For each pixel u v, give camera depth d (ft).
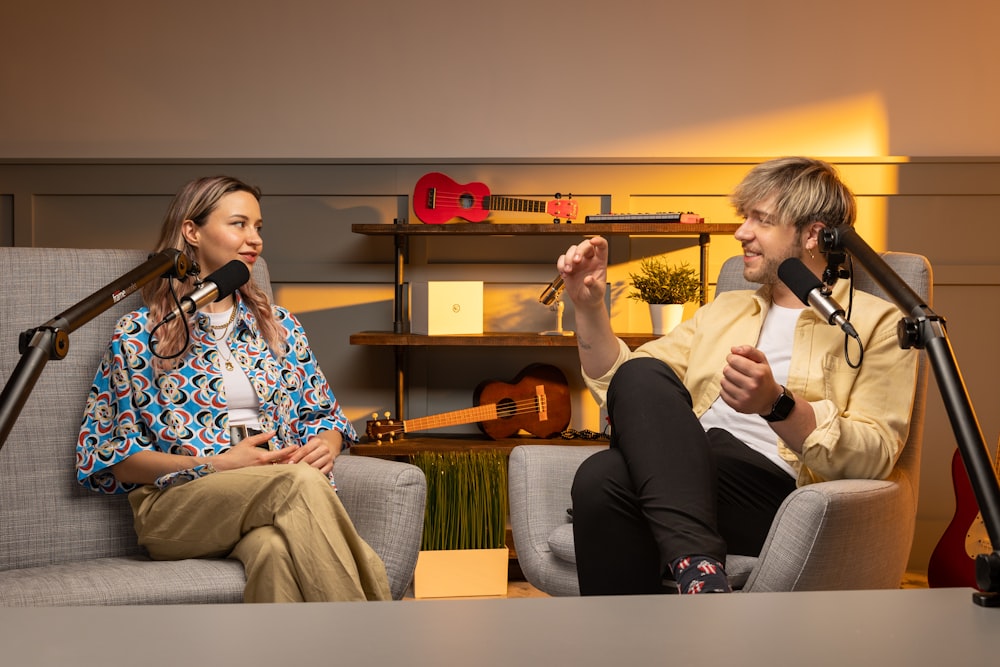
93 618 1.84
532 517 6.00
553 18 10.43
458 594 8.63
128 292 3.64
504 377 10.49
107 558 5.52
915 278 5.86
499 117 10.46
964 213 10.18
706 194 10.28
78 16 10.49
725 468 5.41
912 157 10.12
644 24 10.41
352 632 1.75
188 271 4.12
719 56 10.39
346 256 10.48
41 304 5.71
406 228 9.75
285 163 10.39
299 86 10.50
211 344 5.86
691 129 10.43
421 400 10.53
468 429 10.38
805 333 5.71
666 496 4.48
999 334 10.18
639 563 4.83
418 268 10.52
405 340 9.63
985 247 10.18
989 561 1.97
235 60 10.50
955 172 10.13
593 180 10.33
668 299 9.81
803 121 10.37
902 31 10.29
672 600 2.00
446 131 10.49
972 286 10.18
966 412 2.51
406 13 10.46
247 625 1.79
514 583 9.44
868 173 10.18
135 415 5.52
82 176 10.42
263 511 5.00
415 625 1.80
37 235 10.50
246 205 6.18
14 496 5.38
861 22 10.30
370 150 10.52
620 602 1.98
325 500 4.91
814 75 10.35
